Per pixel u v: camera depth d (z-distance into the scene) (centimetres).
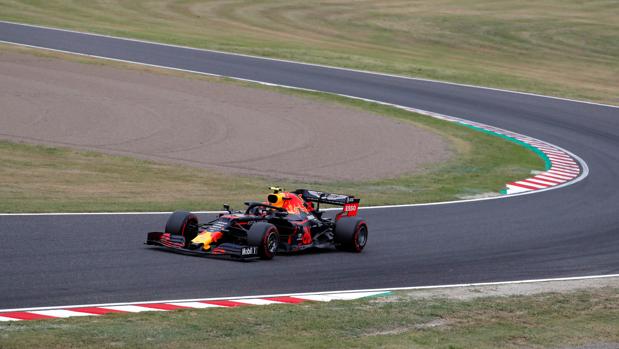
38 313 4159
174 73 15912
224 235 5912
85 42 18012
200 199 8288
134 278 5044
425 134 13262
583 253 6888
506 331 4284
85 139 11206
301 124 13112
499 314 4703
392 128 13438
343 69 17850
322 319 4322
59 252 5575
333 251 6388
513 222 8075
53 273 5022
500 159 12019
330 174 10231
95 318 4106
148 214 7238
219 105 13862
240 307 4528
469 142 13025
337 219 6406
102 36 18912
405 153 11906
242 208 7875
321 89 15800
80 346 3569
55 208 7169
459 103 15762
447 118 14538
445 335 4134
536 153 12569
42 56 16238
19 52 16338
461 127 13988
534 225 7981
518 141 13312
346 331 4103
